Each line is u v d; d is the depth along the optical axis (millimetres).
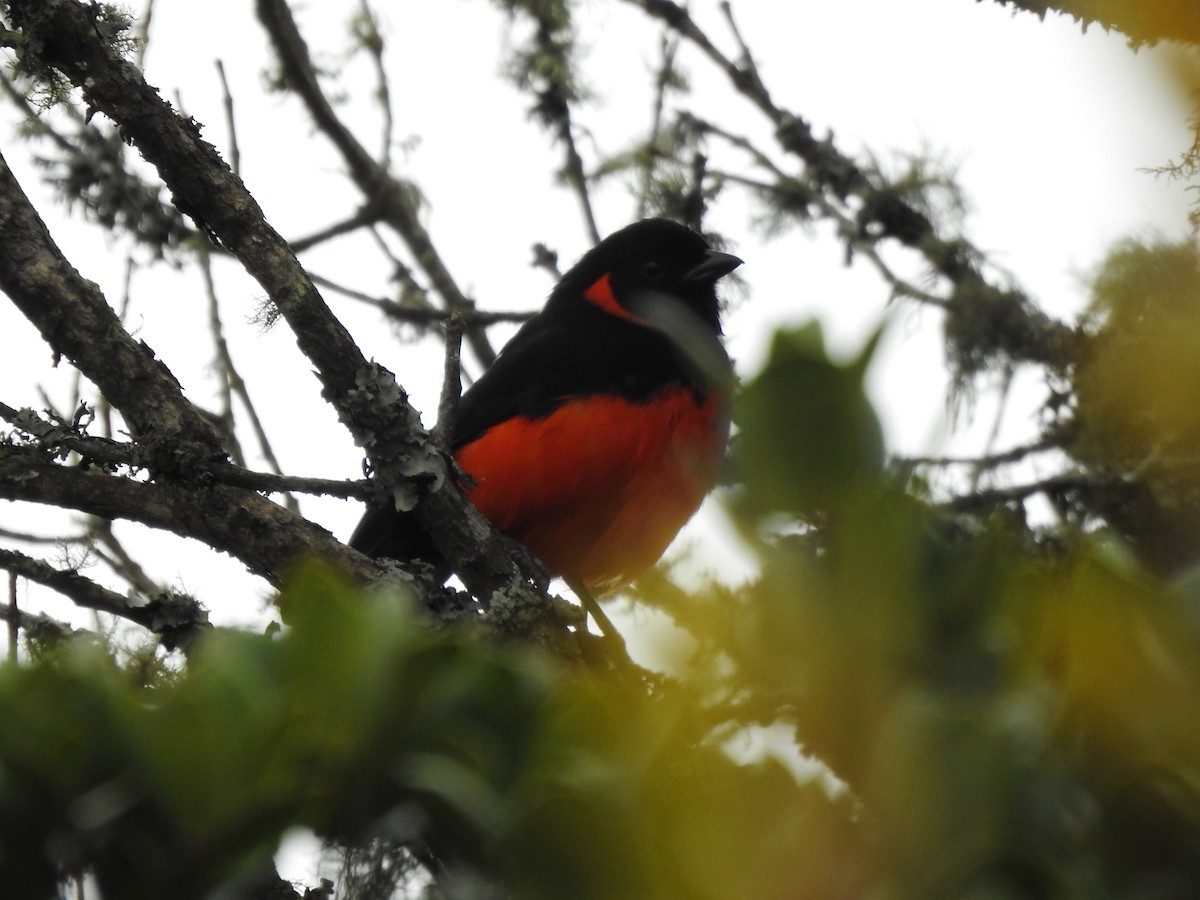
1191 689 1880
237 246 7789
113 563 9609
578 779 2258
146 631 7566
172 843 2547
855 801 2006
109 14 7746
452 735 2510
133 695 2680
